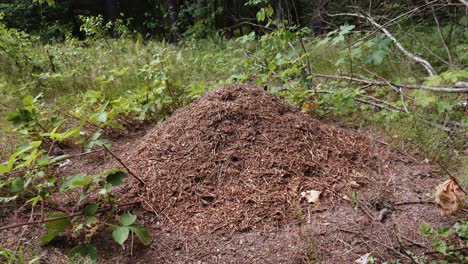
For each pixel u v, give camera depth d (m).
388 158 3.08
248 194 2.57
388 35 4.86
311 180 2.71
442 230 2.13
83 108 4.01
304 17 9.21
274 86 4.41
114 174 2.35
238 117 3.00
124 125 4.00
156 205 2.54
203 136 2.88
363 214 2.44
